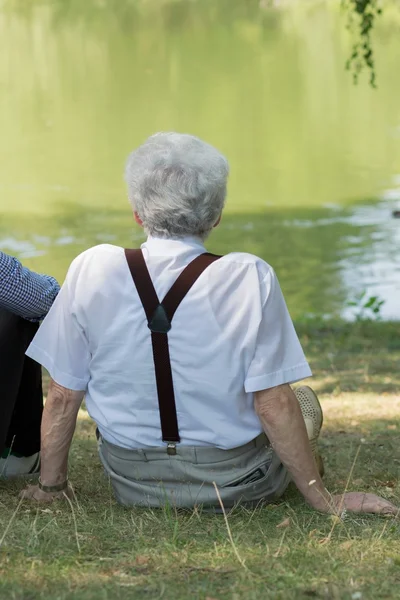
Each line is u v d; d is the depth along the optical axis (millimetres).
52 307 5559
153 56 84688
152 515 5402
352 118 57188
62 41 94688
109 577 4516
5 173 44656
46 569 4586
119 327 5344
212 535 5141
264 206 36875
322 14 104375
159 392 5332
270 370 5297
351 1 19422
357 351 14789
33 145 51500
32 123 57812
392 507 5535
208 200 5332
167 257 5320
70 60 83562
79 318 5438
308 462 5410
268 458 5539
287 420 5340
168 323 5273
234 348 5277
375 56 76938
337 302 23344
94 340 5441
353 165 44938
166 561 4707
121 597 4273
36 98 66500
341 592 4324
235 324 5270
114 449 5566
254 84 69625
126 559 4746
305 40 89812
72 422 5664
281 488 5719
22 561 4676
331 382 11703
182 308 5270
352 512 5531
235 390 5320
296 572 4547
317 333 17016
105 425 5484
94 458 7070
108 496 5980
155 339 5293
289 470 5441
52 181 42812
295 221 33875
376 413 9586
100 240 31828
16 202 38312
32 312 5777
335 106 61031
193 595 4309
